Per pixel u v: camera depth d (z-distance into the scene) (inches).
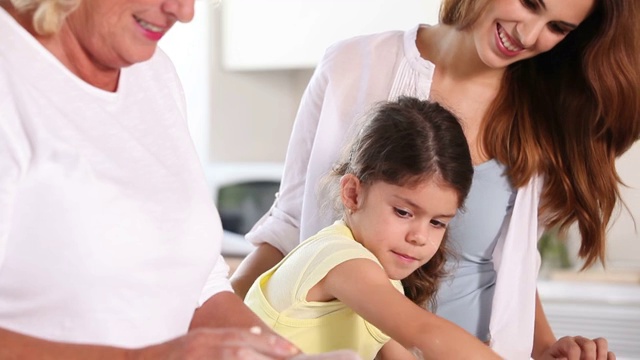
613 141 76.6
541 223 79.6
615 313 139.7
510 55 69.0
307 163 77.7
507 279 75.6
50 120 43.3
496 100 75.4
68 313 43.6
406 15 156.0
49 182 42.8
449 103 75.1
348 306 62.1
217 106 174.1
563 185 76.4
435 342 57.1
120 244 44.4
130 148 46.9
